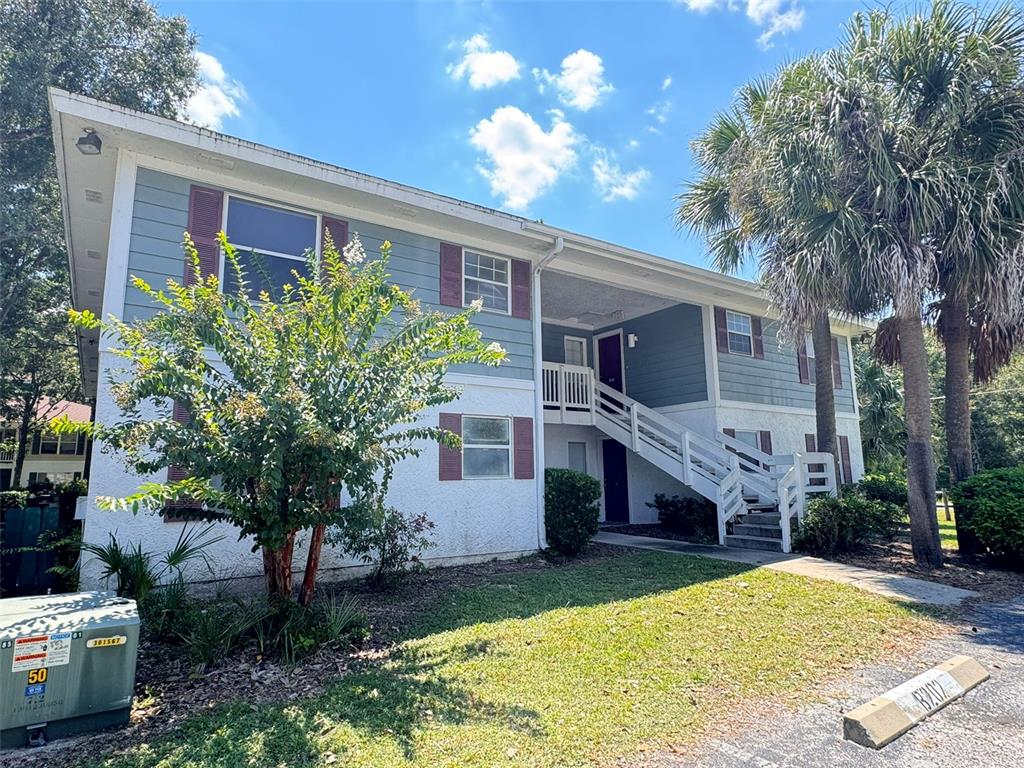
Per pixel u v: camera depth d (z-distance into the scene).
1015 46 7.81
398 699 3.83
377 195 8.38
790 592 6.75
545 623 5.59
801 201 8.40
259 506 4.48
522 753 3.13
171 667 4.48
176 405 6.68
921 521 8.59
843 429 16.67
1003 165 7.66
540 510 9.84
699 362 13.66
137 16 14.15
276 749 3.17
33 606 3.81
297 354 4.88
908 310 8.08
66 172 7.59
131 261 6.98
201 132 7.08
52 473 24.03
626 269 11.70
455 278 9.60
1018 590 6.99
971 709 3.75
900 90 8.20
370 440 4.67
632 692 3.95
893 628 5.45
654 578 7.64
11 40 12.48
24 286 15.76
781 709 3.73
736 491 11.08
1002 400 22.44
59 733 3.34
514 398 9.94
